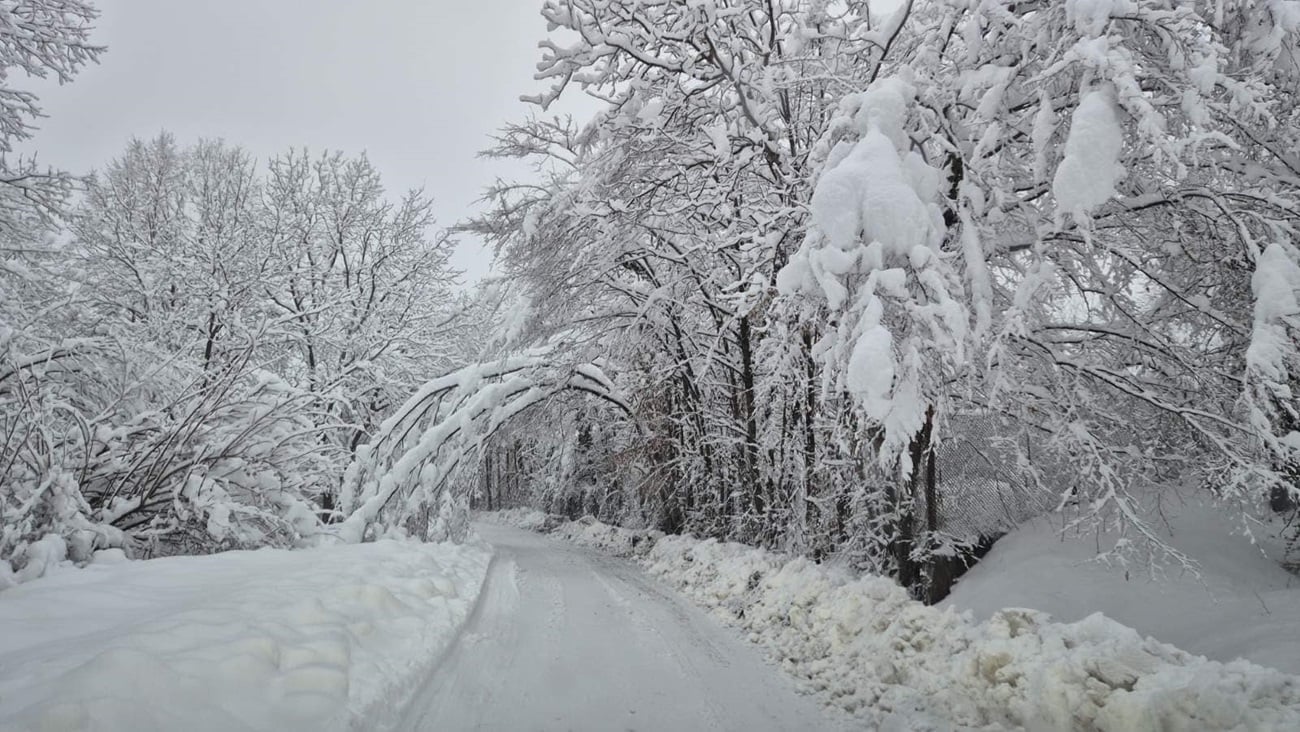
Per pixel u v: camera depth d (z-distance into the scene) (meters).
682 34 8.12
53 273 11.30
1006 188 6.38
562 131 11.64
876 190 4.83
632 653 6.38
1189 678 3.47
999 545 8.58
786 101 9.55
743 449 12.86
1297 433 5.20
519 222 12.16
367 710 3.94
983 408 7.22
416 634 5.76
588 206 10.58
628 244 11.51
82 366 8.60
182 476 8.35
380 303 20.47
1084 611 6.48
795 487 10.51
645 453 16.59
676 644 6.88
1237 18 5.56
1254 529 7.84
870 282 4.93
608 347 14.48
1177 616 6.00
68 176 10.60
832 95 8.61
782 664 6.20
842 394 6.37
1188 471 7.21
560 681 5.31
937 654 4.95
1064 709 3.77
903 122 5.46
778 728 4.55
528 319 12.50
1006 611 4.76
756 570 9.13
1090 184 4.62
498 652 6.08
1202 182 6.31
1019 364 6.89
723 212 10.42
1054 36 5.75
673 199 10.71
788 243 8.64
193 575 6.11
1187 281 7.31
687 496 16.52
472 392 15.49
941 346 5.03
